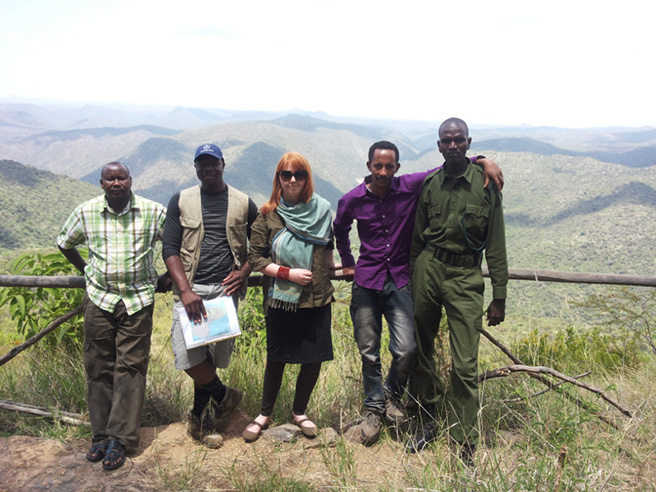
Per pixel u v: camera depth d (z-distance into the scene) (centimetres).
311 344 290
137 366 285
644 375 425
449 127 269
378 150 277
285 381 357
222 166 286
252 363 408
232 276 288
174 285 288
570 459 240
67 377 359
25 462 268
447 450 266
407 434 297
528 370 306
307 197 283
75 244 300
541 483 222
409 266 299
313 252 281
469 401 273
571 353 504
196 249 283
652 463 261
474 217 274
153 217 293
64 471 260
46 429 307
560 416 267
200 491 245
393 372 314
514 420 314
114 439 273
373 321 299
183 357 279
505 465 244
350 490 240
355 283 303
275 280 282
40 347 402
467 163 280
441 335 334
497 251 278
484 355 382
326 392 362
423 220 290
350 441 296
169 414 346
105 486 247
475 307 279
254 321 482
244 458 279
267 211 287
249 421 320
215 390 297
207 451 286
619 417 312
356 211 296
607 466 248
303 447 289
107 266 281
